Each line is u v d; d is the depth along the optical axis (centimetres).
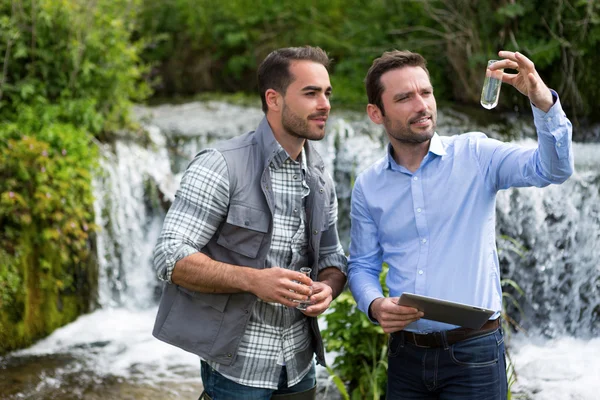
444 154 259
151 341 543
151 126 705
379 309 253
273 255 256
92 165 587
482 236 255
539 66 740
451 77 830
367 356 427
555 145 228
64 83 637
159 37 855
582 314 588
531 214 602
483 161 256
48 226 539
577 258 596
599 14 718
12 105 617
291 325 260
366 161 662
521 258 605
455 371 252
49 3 631
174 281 245
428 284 255
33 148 537
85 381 474
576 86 742
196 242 247
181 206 249
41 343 528
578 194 597
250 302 249
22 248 521
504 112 773
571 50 734
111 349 525
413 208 259
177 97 943
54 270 545
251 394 255
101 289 588
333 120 712
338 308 431
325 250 280
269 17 951
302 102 246
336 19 936
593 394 462
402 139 255
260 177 252
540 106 227
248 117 771
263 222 250
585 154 660
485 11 760
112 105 678
